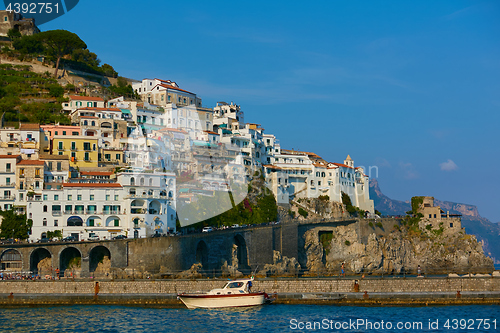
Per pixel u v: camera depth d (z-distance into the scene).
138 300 109.62
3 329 91.25
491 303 104.06
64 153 188.38
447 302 104.44
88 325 93.75
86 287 112.94
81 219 154.62
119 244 140.75
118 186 158.12
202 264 160.25
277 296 109.00
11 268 137.38
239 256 178.12
